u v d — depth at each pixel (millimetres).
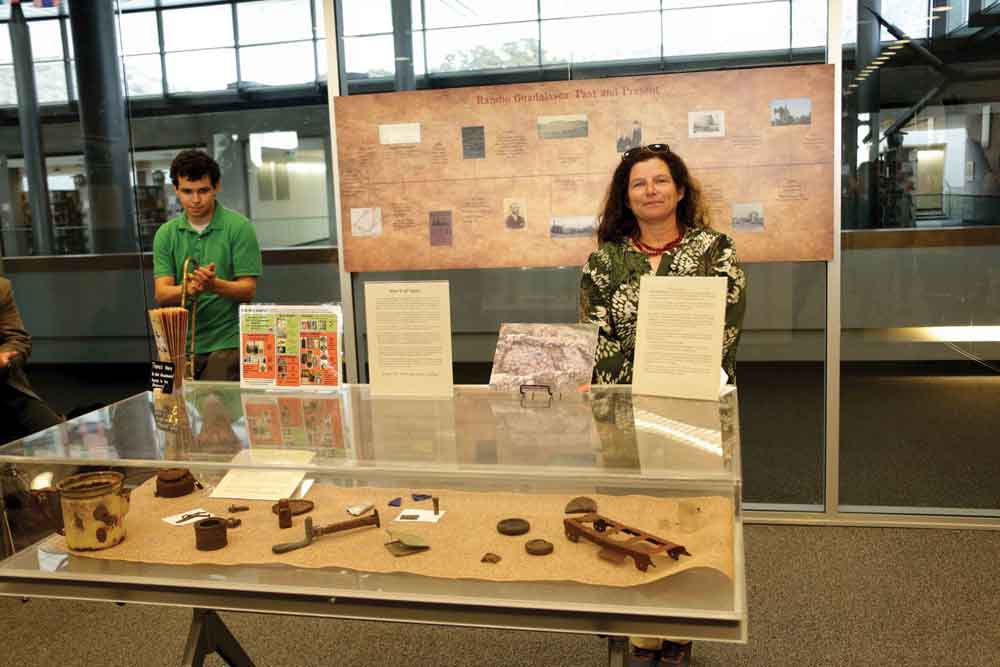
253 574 1496
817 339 3766
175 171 3330
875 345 3719
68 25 4098
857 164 3551
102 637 2807
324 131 3873
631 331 2256
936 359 3689
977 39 3402
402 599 1372
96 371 4492
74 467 1636
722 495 1516
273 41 3859
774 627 2719
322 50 3818
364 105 3668
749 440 3982
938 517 3557
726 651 2578
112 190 4297
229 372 3361
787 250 3514
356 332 3895
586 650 2664
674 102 3465
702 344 1818
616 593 1351
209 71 3967
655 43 3518
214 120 4004
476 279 3809
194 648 1974
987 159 3484
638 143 3504
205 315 3365
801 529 3580
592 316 2307
